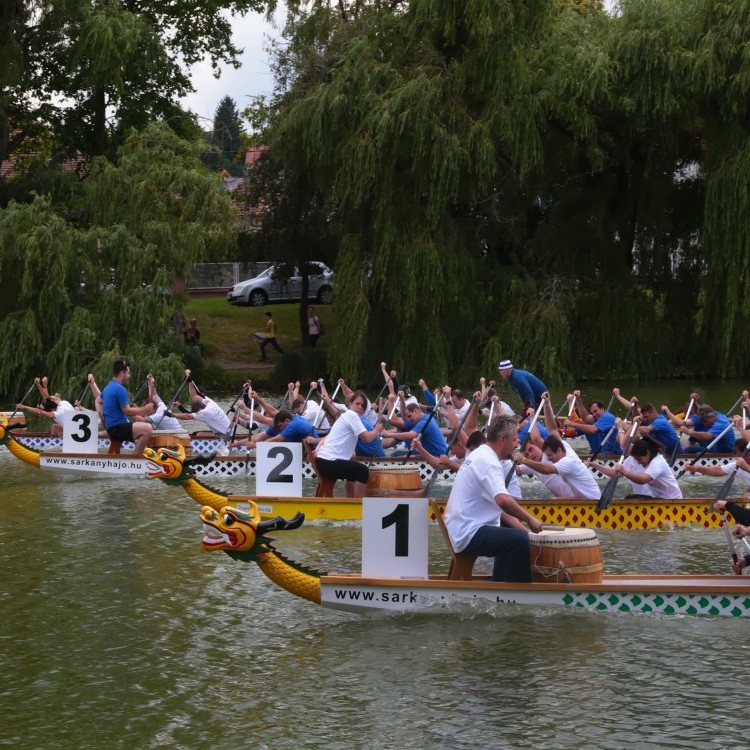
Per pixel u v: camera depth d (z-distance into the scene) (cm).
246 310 4362
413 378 3012
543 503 1341
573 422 1823
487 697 787
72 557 1216
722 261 2872
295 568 952
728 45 2836
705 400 2734
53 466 1828
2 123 3231
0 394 2600
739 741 713
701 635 905
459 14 2936
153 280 2623
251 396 1869
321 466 1377
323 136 2934
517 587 946
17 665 873
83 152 3638
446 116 2895
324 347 3875
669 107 2906
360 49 2919
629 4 3005
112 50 2991
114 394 1795
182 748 718
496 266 3195
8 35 2995
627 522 1353
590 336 3219
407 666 848
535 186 3322
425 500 961
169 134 2862
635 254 3341
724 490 1059
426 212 2917
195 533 1338
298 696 796
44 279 2592
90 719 767
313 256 3816
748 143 2814
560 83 3005
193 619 980
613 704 771
